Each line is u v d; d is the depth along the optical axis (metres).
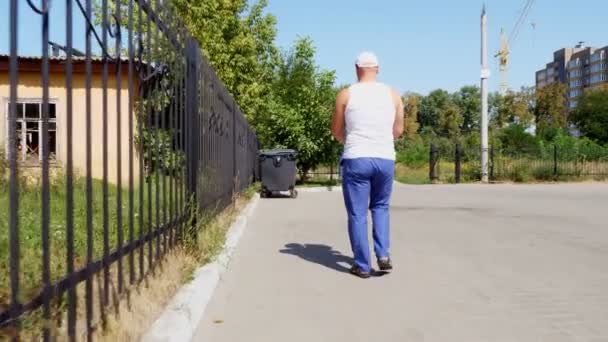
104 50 3.44
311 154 28.39
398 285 5.38
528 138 49.66
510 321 4.22
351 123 5.73
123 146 10.02
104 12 3.42
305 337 3.89
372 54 5.90
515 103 87.62
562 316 4.34
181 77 5.78
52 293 2.71
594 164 29.62
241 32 32.59
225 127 11.02
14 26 2.35
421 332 3.97
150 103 4.55
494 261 6.58
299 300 4.85
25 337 2.50
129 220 3.96
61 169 7.68
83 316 3.43
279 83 33.19
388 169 5.71
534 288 5.25
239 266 6.32
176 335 3.57
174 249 5.41
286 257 6.89
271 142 28.89
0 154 4.91
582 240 8.27
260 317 4.36
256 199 17.14
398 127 5.93
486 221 10.80
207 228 6.74
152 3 4.68
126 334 3.33
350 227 5.80
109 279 3.54
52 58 3.11
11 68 2.36
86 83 3.14
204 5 30.19
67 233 2.91
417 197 17.61
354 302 4.77
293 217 11.97
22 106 9.47
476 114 112.88
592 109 80.69
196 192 6.27
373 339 3.84
